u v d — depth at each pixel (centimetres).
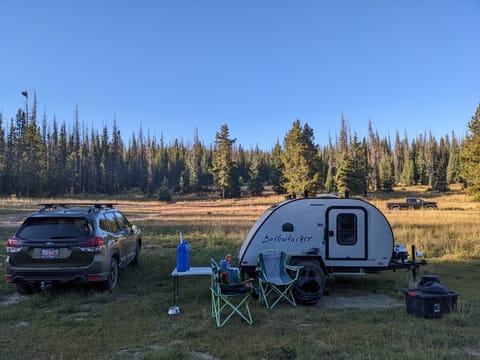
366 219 781
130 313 636
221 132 7756
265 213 832
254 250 779
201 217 2939
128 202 6412
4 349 481
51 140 9094
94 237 741
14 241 726
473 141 4191
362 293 797
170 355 445
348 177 6228
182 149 11838
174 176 10081
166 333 532
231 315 581
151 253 1264
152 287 823
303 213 785
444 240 1480
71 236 731
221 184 7700
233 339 508
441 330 537
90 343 500
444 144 10975
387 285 862
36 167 7094
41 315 634
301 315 623
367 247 781
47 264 718
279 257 728
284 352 456
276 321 594
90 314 637
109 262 778
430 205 4412
